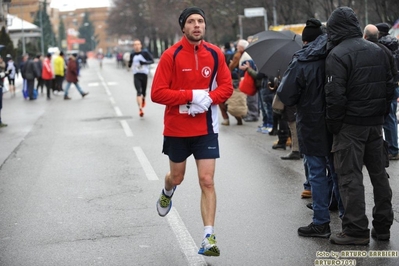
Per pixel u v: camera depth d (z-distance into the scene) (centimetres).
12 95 3559
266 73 1190
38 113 2408
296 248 692
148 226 797
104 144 1509
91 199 956
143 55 2058
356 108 670
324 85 694
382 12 2920
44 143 1577
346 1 3212
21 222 841
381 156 694
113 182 1074
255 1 4625
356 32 676
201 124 669
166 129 679
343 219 698
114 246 721
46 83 3186
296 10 3922
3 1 6069
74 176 1138
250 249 696
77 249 715
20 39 7612
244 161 1234
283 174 1099
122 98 2964
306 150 711
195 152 680
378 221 700
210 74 668
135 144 1491
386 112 695
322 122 699
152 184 1048
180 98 650
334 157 697
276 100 1215
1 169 1241
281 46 1197
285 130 1356
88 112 2336
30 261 680
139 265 657
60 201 950
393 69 723
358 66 665
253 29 5553
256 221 806
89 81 4822
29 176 1156
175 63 659
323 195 720
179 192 972
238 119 1803
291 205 882
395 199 894
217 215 841
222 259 666
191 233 762
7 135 1770
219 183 1041
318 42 704
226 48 2150
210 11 5366
